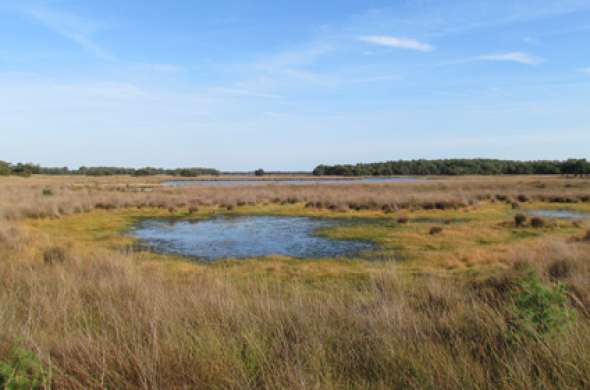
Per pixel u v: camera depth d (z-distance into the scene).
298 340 4.02
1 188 45.53
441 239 18.61
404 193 44.62
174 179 125.81
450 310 5.35
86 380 3.21
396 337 4.12
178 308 5.01
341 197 40.12
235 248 18.00
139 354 3.48
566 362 3.25
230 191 49.81
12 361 3.18
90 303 5.78
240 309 4.93
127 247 17.91
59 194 39.44
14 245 12.80
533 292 4.30
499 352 3.80
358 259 15.13
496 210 31.47
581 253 10.84
